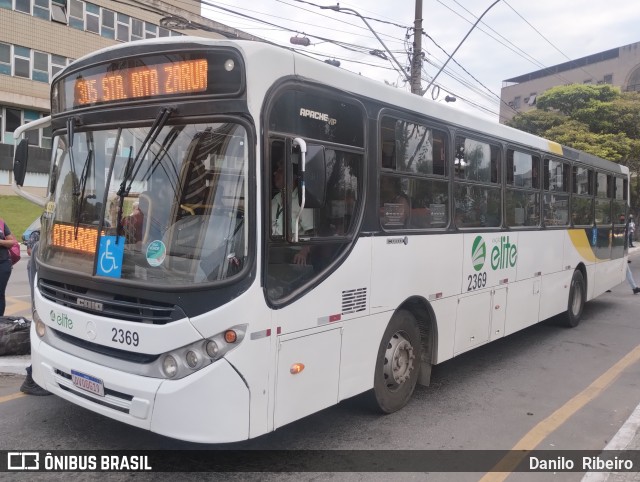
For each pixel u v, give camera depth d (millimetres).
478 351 7816
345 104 4289
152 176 3715
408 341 5246
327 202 4133
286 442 4508
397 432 4781
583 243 9680
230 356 3402
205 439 3398
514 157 7137
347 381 4375
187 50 3625
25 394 5270
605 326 9766
